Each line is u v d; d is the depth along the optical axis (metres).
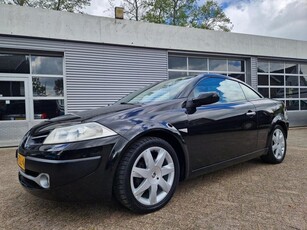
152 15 22.02
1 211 2.46
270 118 3.83
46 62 7.79
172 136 2.50
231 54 10.49
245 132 3.34
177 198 2.65
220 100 3.20
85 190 2.02
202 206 2.45
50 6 18.47
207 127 2.81
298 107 12.34
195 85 3.03
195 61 10.11
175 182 2.51
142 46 8.84
